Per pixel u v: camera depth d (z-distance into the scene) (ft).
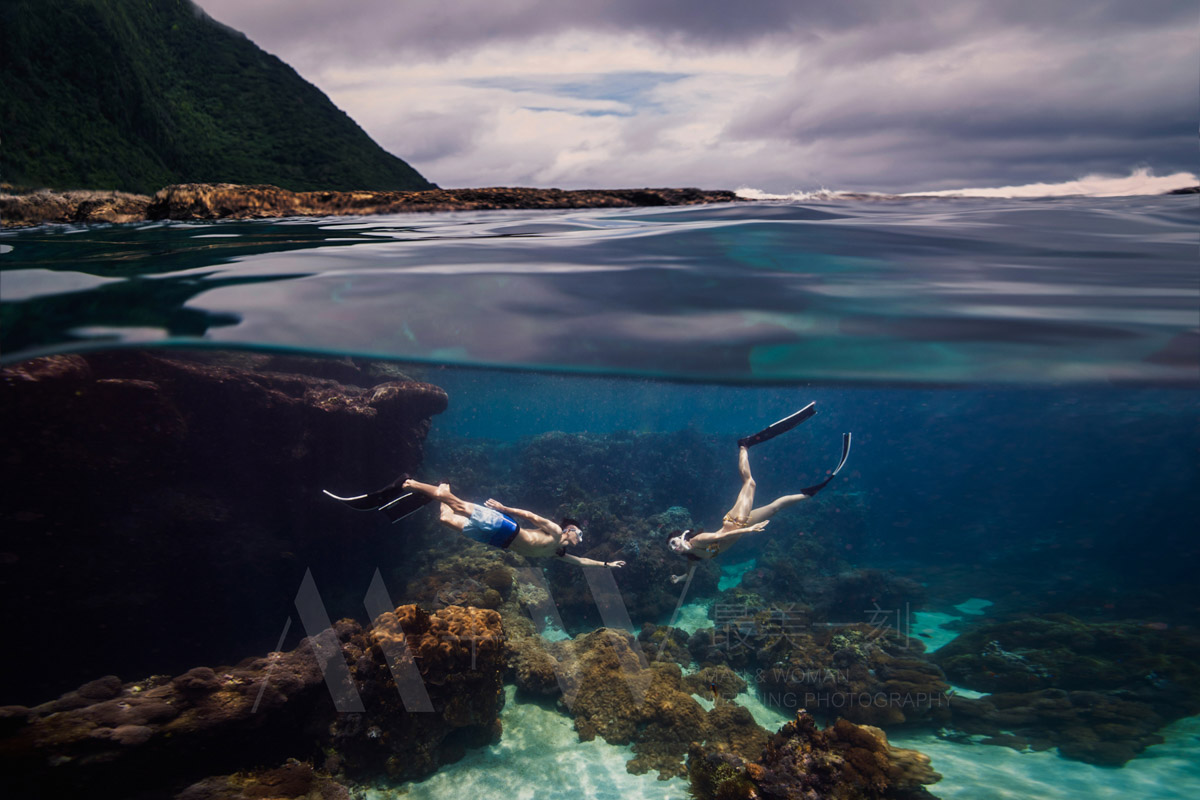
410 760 28.17
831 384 26.99
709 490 80.79
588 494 67.15
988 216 30.50
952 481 120.98
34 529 33.55
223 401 40.14
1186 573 65.46
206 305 20.39
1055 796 26.96
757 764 26.61
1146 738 31.99
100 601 35.91
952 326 18.79
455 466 74.13
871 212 32.27
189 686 26.91
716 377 26.35
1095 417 128.06
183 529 38.58
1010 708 36.14
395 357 27.76
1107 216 30.14
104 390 34.01
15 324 18.28
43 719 24.14
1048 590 62.23
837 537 79.20
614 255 23.76
